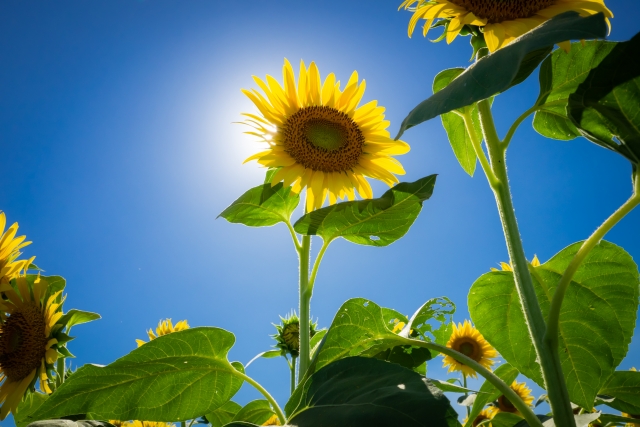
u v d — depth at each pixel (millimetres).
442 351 411
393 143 745
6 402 579
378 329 469
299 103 735
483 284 490
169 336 476
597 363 454
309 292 567
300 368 534
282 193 606
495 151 421
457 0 440
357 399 311
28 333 595
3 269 628
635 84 309
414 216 552
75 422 464
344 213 542
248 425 317
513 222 405
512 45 310
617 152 332
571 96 326
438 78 489
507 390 361
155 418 504
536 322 375
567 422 343
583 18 282
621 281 452
